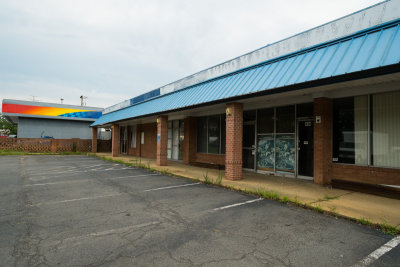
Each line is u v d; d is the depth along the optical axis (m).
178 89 14.44
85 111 32.12
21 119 29.38
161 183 9.00
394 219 5.01
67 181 9.38
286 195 6.94
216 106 10.96
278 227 4.68
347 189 7.66
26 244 3.87
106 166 14.37
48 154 23.31
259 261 3.40
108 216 5.26
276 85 7.05
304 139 9.65
